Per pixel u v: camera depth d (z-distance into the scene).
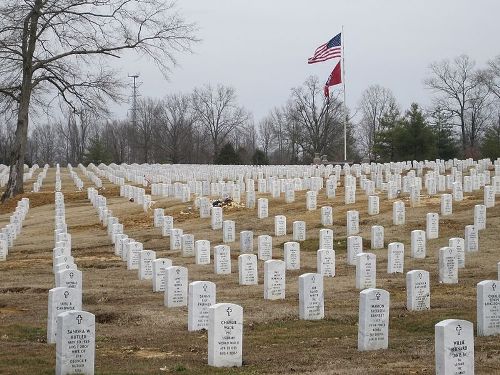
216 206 43.44
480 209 34.31
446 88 101.75
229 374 13.07
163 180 61.41
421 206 40.66
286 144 138.62
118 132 142.62
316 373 12.87
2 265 31.25
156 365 13.96
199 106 129.12
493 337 15.89
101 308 20.64
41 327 18.16
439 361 12.17
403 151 84.69
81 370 13.11
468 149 94.19
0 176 67.38
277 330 17.55
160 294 23.14
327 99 99.00
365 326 15.12
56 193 53.88
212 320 13.97
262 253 30.36
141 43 55.44
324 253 26.14
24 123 56.59
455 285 23.39
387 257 29.03
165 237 38.44
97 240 38.56
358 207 42.06
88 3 53.47
